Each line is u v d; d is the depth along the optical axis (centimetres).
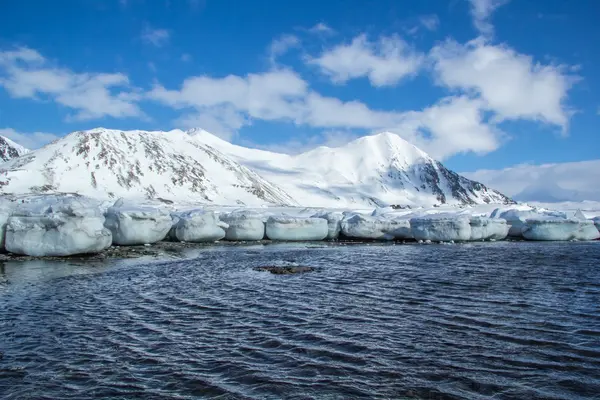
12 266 2905
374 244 5206
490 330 1497
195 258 3578
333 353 1270
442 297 2025
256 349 1302
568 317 1662
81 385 1052
